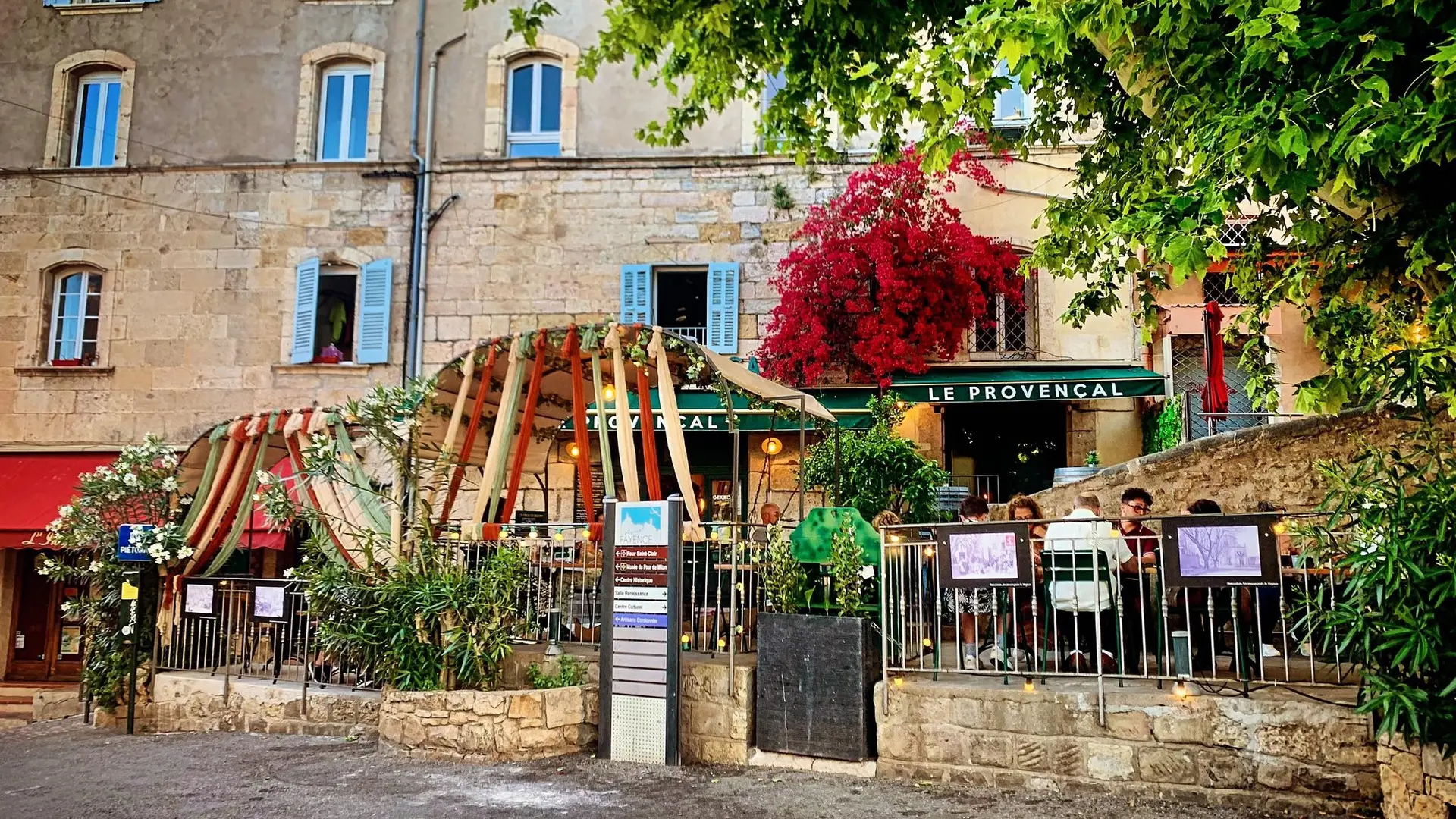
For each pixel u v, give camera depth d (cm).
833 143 1471
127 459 1127
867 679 723
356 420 937
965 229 1358
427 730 805
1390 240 687
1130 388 1260
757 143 1507
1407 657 519
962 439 1498
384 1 1612
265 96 1612
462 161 1548
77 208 1606
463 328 1519
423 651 846
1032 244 1388
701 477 1480
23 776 780
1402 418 716
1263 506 876
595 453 1484
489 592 845
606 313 1494
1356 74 543
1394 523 526
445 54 1592
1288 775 602
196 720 1030
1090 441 1429
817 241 1437
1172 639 786
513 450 1127
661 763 755
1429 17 520
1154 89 704
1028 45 622
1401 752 544
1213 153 578
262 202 1578
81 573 1108
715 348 1456
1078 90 898
